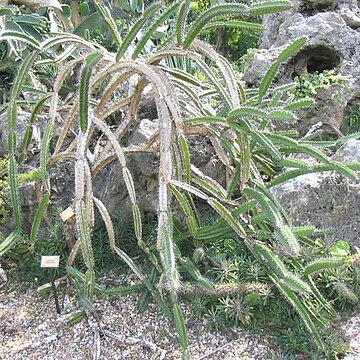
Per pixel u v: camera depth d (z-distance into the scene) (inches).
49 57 98.5
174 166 65.8
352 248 71.4
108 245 74.8
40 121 84.1
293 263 67.0
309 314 64.3
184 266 65.4
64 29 105.0
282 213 65.3
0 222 77.0
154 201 76.2
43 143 63.1
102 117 70.0
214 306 66.7
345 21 98.1
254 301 64.9
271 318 65.3
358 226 71.9
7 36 64.3
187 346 55.9
